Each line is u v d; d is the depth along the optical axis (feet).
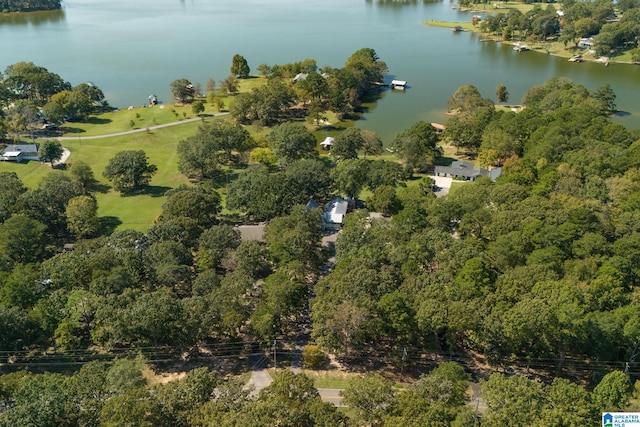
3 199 552.82
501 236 455.22
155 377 361.30
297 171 613.11
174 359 377.50
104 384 297.53
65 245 545.44
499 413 268.00
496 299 368.68
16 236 475.72
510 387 277.44
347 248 461.37
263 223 586.86
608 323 347.56
